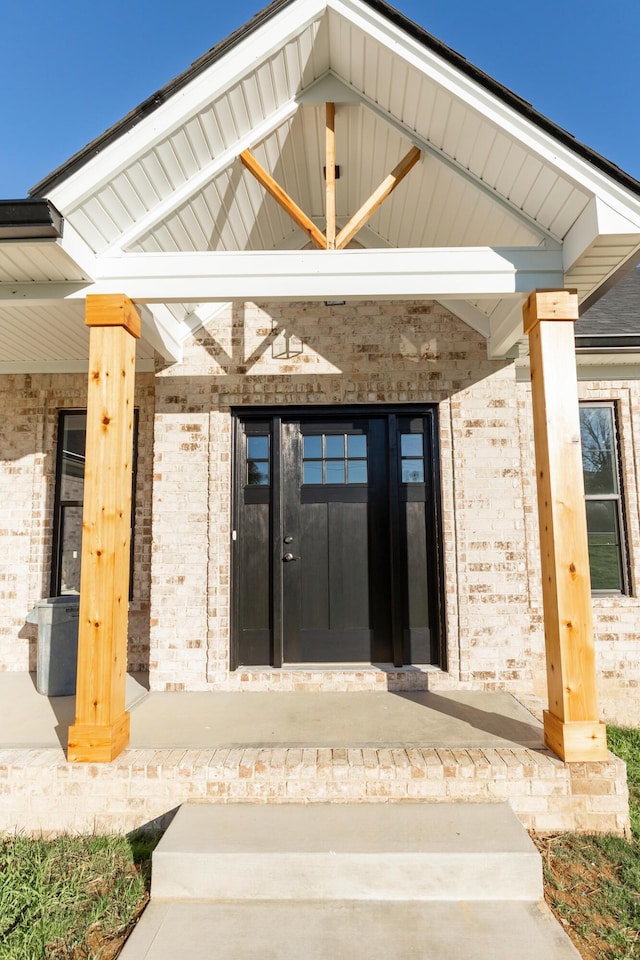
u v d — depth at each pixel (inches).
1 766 125.8
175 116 134.0
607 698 205.5
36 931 92.0
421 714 157.8
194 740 138.4
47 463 227.9
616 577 215.9
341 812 117.3
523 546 190.1
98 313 137.7
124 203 142.1
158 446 196.7
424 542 197.8
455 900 99.9
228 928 92.7
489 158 143.5
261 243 207.8
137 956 85.9
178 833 108.5
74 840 120.0
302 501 201.2
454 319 198.5
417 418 202.2
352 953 86.5
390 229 206.2
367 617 197.2
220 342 200.4
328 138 154.7
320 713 159.2
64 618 189.2
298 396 197.6
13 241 122.8
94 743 125.9
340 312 200.1
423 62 133.8
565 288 143.6
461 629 186.2
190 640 188.4
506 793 122.3
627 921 94.7
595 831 121.6
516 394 212.5
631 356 210.2
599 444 221.0
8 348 211.2
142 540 219.3
